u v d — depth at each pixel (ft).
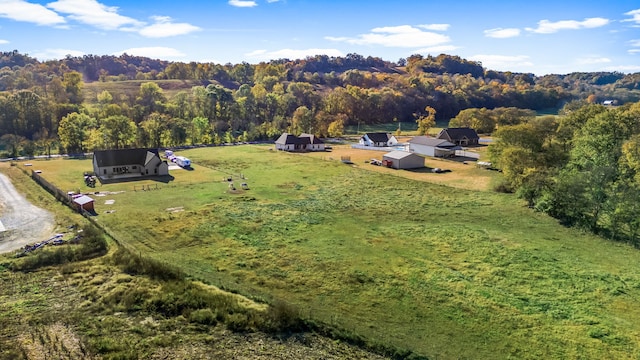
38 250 115.44
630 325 89.10
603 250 129.59
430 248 127.54
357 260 118.32
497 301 97.71
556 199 159.33
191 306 89.35
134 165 225.35
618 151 184.85
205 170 238.68
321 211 163.22
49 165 245.86
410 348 80.12
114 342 75.15
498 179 219.20
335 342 81.10
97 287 96.02
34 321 81.10
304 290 101.50
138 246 125.18
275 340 80.33
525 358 78.59
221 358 73.41
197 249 123.95
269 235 136.05
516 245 130.82
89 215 150.51
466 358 78.07
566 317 91.81
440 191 195.83
